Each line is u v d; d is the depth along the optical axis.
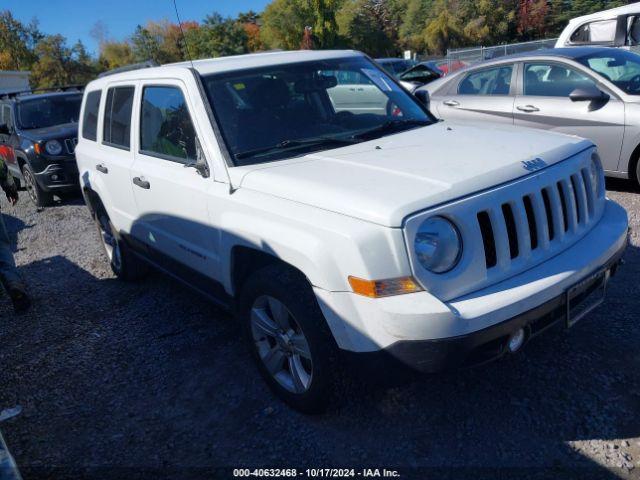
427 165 2.99
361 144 3.58
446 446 2.89
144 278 5.69
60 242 7.46
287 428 3.17
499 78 7.38
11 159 10.31
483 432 2.96
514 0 57.97
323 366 2.91
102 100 5.14
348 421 3.15
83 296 5.48
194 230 3.73
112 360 4.16
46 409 3.65
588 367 3.37
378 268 2.54
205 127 3.56
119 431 3.33
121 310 5.04
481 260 2.67
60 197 10.36
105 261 6.45
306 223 2.78
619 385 3.19
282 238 2.89
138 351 4.24
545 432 2.90
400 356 2.56
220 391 3.60
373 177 2.90
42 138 9.07
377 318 2.56
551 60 6.89
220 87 3.74
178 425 3.32
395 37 70.38
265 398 3.47
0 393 3.92
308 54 4.32
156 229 4.29
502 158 3.02
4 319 5.16
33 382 4.00
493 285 2.72
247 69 3.92
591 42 10.69
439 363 2.54
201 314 4.75
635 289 4.22
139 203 4.42
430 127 3.95
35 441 3.33
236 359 3.95
